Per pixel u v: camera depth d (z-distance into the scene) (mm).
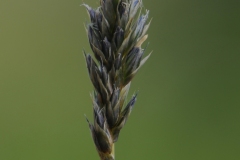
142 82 299
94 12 128
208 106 304
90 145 276
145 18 129
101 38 127
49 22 298
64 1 299
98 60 128
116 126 127
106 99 127
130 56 128
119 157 278
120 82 128
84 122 281
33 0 299
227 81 311
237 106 304
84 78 290
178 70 309
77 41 296
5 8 297
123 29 127
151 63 303
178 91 300
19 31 296
